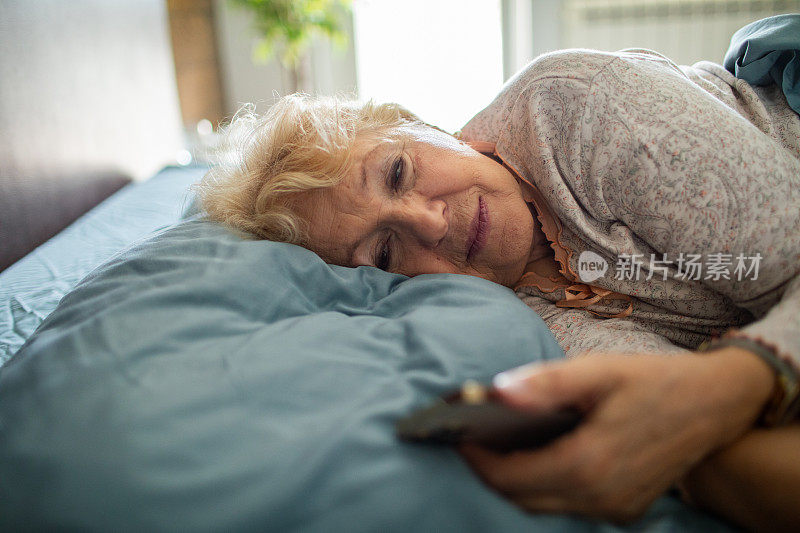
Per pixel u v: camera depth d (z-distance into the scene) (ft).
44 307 3.18
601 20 11.94
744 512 1.49
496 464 1.40
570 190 2.52
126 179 7.50
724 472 1.51
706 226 2.09
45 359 1.65
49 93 5.30
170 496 1.28
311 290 2.20
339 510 1.30
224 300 1.90
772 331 1.57
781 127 2.80
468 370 1.72
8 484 1.35
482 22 12.76
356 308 2.23
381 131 2.65
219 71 13.46
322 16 11.41
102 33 6.95
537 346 1.91
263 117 2.95
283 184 2.48
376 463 1.36
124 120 7.55
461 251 2.48
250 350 1.66
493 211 2.47
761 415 1.54
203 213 2.94
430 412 1.35
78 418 1.43
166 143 9.69
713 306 2.39
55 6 5.62
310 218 2.50
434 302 2.07
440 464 1.40
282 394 1.53
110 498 1.28
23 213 4.63
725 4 11.19
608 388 1.37
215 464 1.34
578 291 2.62
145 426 1.39
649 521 1.53
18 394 1.57
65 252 4.31
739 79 2.98
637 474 1.36
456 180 2.45
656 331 2.52
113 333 1.69
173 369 1.57
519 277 2.68
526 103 2.69
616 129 2.30
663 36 11.74
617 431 1.33
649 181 2.20
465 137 3.14
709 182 2.08
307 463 1.34
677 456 1.39
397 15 13.02
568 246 2.60
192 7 12.91
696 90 2.34
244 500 1.28
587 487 1.32
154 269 2.10
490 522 1.32
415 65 13.32
